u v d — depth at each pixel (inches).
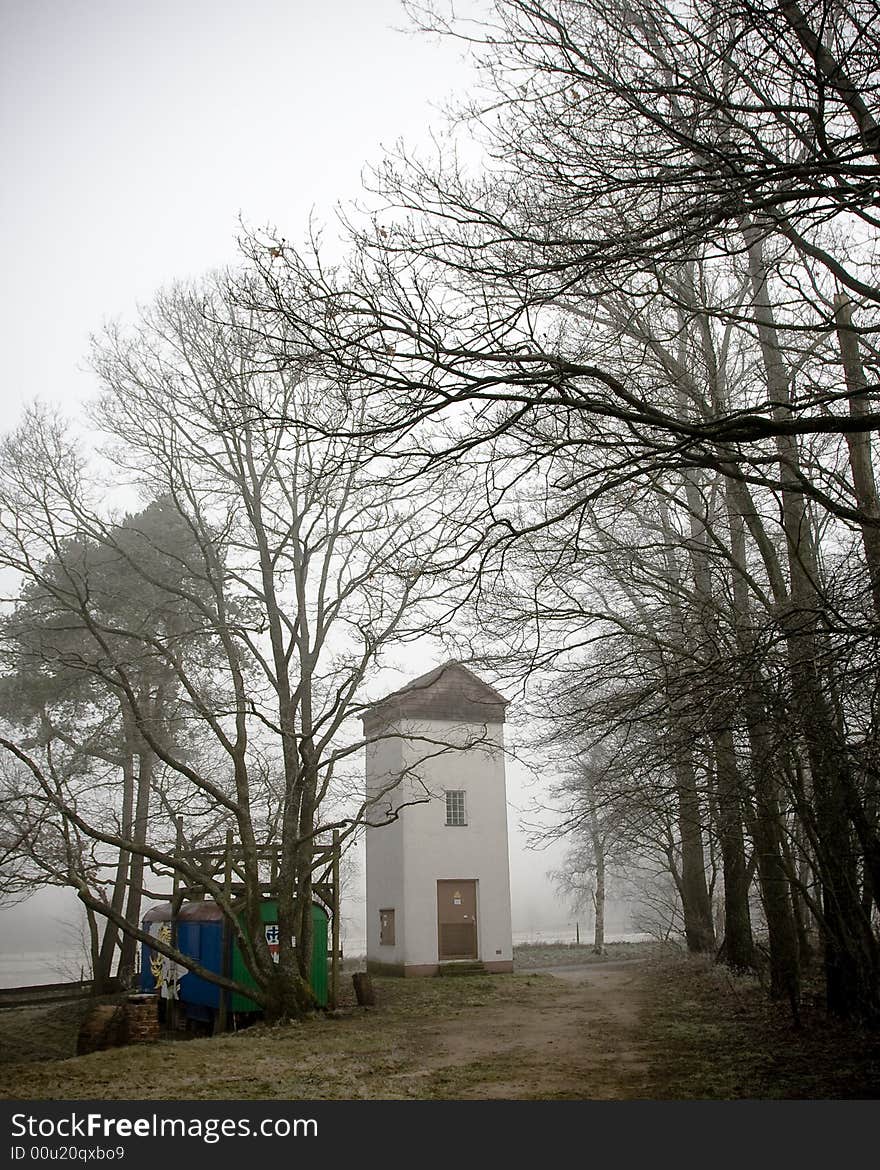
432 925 1278.3
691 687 398.9
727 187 315.3
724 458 377.7
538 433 395.5
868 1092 369.4
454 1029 662.5
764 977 735.7
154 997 677.3
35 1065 526.6
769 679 357.7
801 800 458.6
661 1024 611.2
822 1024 526.0
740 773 469.7
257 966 764.0
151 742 781.9
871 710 356.5
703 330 553.6
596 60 340.5
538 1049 541.3
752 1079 409.4
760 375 547.2
